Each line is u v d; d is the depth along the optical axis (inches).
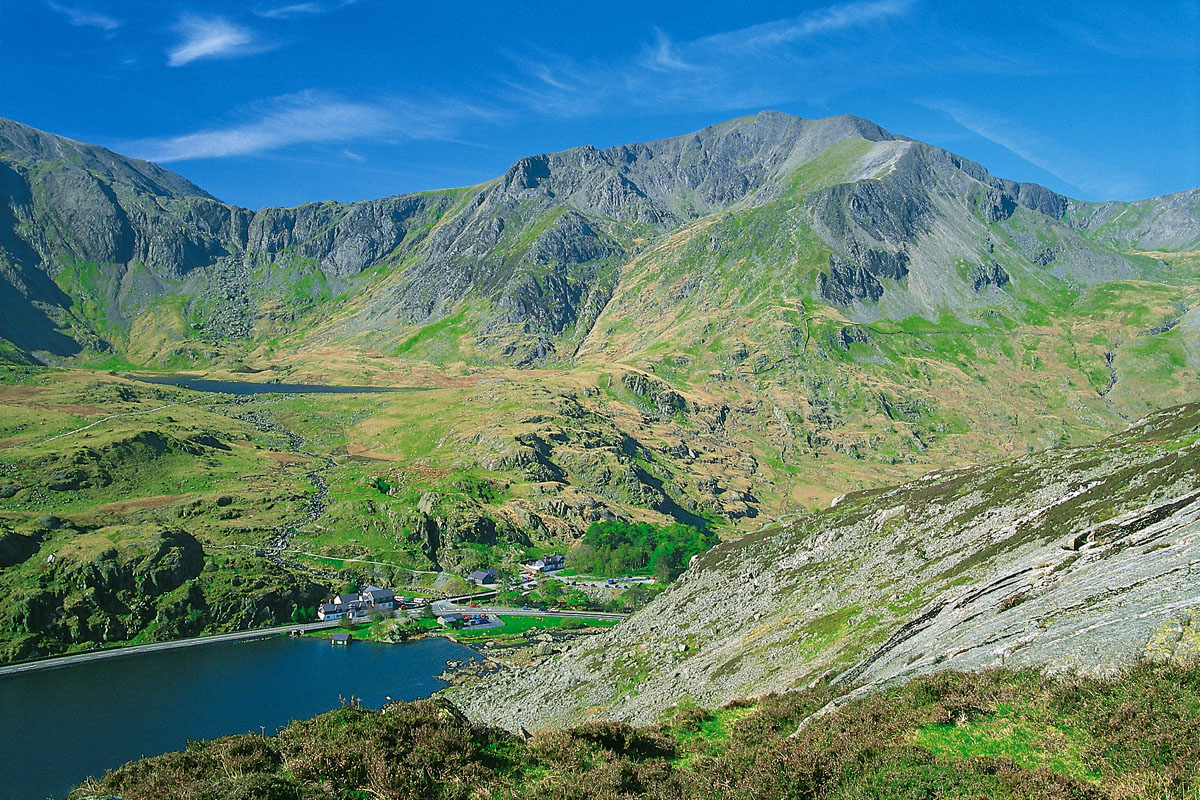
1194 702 916.6
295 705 5221.5
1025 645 1350.9
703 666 3400.6
